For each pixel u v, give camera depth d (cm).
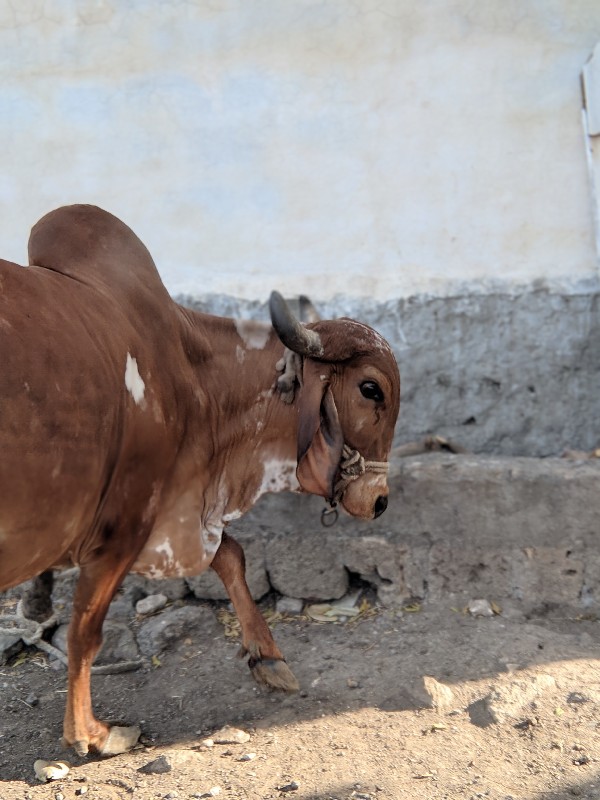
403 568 340
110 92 403
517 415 404
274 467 304
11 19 403
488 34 391
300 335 273
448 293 400
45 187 409
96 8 400
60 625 331
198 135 403
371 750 269
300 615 340
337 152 399
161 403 270
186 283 407
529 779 256
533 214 396
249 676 307
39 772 262
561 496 336
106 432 251
